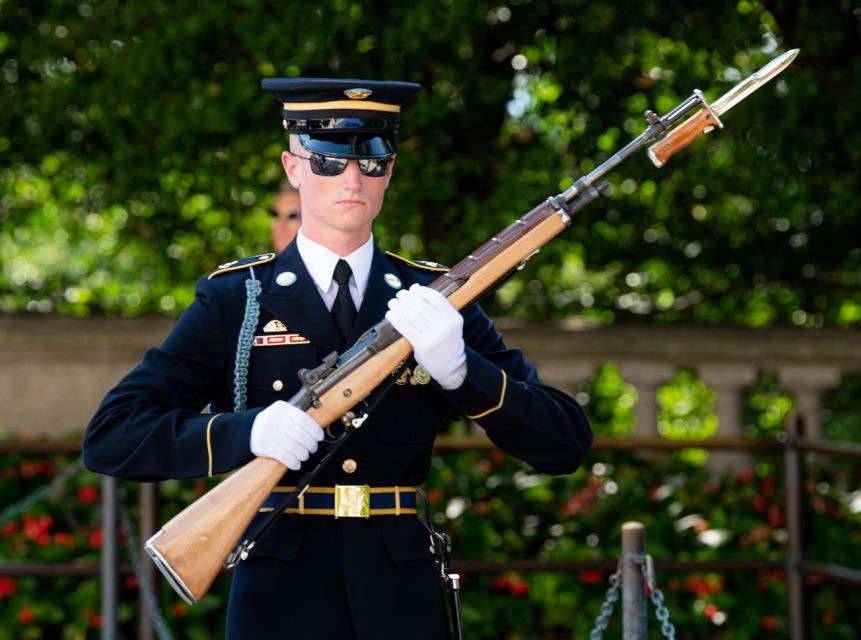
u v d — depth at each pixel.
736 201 13.73
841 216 12.88
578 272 14.73
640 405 12.80
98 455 5.16
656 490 11.25
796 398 12.96
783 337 12.77
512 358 5.60
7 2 12.65
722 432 12.83
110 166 12.73
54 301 14.59
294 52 12.03
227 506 4.95
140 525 9.82
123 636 10.08
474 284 5.17
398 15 12.17
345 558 5.17
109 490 9.32
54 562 10.18
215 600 10.00
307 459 5.20
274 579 5.16
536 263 13.54
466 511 10.79
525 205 12.73
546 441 5.32
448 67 12.70
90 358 12.48
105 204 13.09
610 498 11.00
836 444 9.57
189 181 12.98
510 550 10.70
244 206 13.32
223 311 5.36
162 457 5.08
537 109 13.12
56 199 13.37
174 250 13.92
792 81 12.56
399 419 5.30
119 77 12.08
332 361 5.05
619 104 12.96
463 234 12.72
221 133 12.66
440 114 12.44
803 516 9.88
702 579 10.48
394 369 5.09
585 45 12.72
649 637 10.32
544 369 12.73
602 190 5.27
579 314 14.34
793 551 9.87
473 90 12.69
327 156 5.27
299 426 4.96
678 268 14.02
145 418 5.14
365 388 5.04
